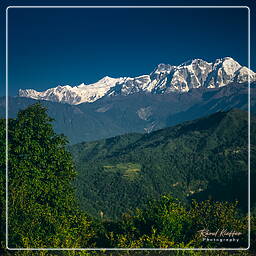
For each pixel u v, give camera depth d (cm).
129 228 870
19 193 852
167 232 819
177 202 939
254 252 775
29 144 1129
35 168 1111
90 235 893
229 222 864
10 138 1128
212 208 909
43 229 810
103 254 713
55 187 1190
